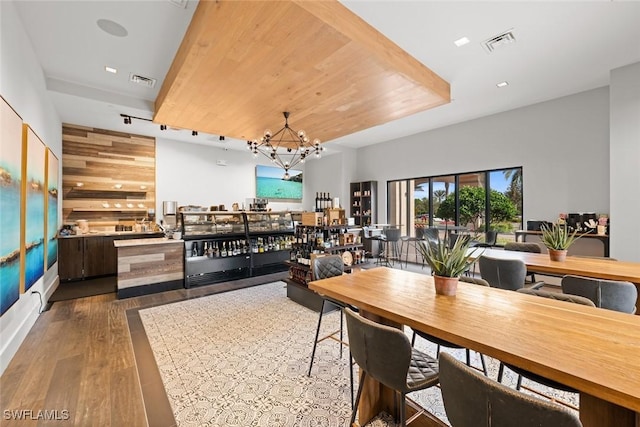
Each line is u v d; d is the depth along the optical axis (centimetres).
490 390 84
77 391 204
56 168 469
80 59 358
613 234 378
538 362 94
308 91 359
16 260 244
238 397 199
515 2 258
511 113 543
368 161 838
